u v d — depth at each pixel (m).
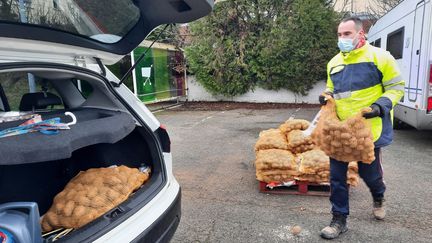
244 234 3.12
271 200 3.87
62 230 1.86
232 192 4.14
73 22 2.28
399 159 5.36
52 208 1.98
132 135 2.55
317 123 3.02
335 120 2.80
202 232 3.17
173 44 14.16
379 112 2.66
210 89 14.38
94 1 2.15
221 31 13.50
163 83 13.40
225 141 6.96
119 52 2.55
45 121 2.03
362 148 2.68
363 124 2.69
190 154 5.98
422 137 7.00
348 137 2.69
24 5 2.02
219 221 3.38
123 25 2.43
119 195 2.07
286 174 3.93
